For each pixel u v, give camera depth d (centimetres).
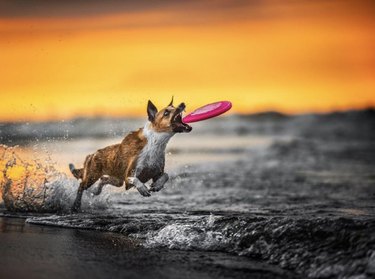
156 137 1030
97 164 1077
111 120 3130
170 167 1930
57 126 2941
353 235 733
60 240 874
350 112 3672
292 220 811
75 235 912
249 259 764
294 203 1278
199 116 1018
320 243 743
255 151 2553
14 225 994
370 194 1447
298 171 1950
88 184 1095
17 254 784
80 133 2911
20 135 2761
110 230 952
